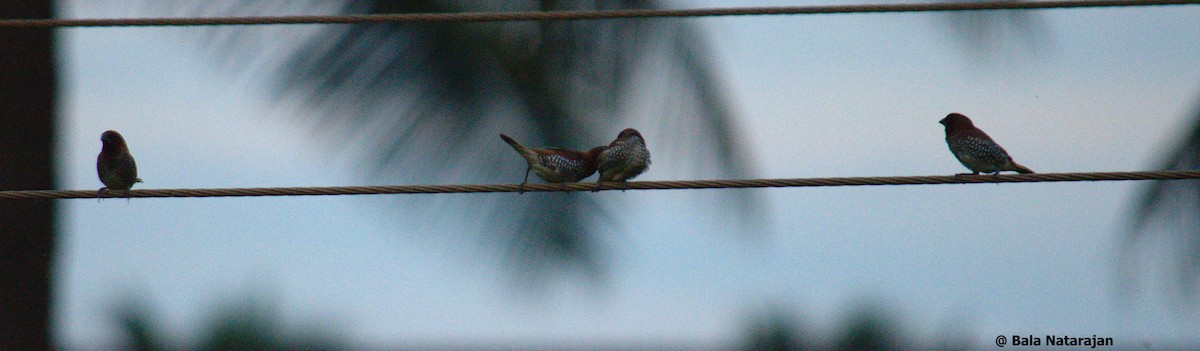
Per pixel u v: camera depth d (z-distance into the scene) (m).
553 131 16.20
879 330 10.12
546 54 16.56
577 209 15.95
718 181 13.76
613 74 16.69
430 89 15.66
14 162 19.11
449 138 15.57
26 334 19.36
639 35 16.83
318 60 15.55
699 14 14.06
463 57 15.89
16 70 19.12
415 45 15.80
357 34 15.73
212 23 14.15
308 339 10.17
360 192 13.67
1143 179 13.59
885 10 14.20
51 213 19.73
